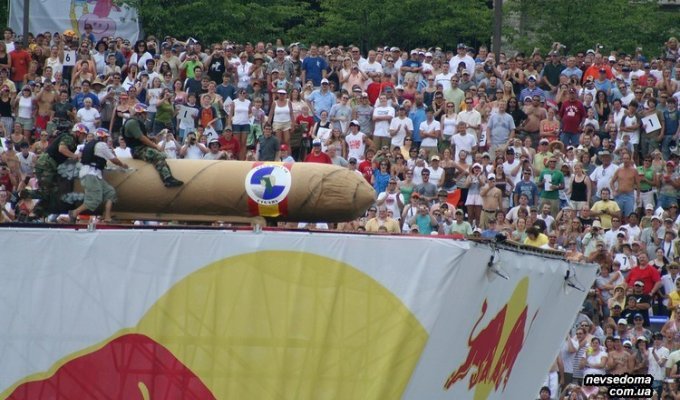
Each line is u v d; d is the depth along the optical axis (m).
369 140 117.06
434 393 54.28
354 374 52.03
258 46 129.25
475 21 169.00
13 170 108.88
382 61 128.88
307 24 174.88
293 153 117.06
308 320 52.25
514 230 103.62
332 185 57.03
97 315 53.16
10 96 120.38
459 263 51.72
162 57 128.12
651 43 169.50
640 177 113.44
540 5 167.75
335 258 52.31
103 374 53.06
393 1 168.50
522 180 109.69
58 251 53.44
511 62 127.88
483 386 60.25
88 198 57.84
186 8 160.50
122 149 105.69
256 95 121.88
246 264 52.62
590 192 112.38
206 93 121.12
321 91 122.50
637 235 105.06
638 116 121.75
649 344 91.62
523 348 65.19
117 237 53.28
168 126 118.44
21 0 151.62
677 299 97.44
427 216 102.19
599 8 166.88
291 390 52.19
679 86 128.25
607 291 97.62
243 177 57.47
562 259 66.62
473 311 55.06
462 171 110.12
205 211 57.91
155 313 52.97
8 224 53.88
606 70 128.62
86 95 119.75
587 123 121.88
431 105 124.12
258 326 52.47
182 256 52.97
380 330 51.97
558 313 68.81
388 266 52.06
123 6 153.12
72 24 152.25
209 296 52.78
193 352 52.72
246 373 52.47
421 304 51.69
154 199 58.06
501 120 118.44
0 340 53.34
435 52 131.88
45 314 53.31
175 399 52.75
